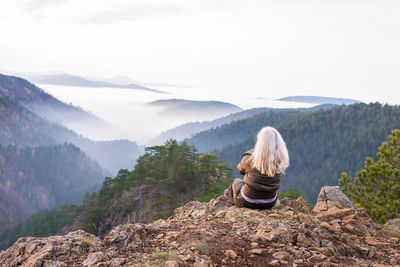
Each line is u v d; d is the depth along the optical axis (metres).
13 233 113.69
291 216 4.77
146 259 3.14
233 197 4.96
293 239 3.84
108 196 75.94
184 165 66.88
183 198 57.53
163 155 66.19
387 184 12.11
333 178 171.38
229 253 3.32
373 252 3.76
